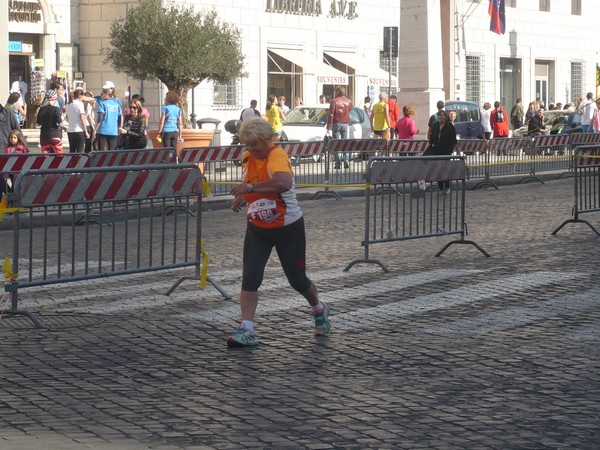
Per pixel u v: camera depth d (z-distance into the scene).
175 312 12.22
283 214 10.47
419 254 16.92
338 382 9.09
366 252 15.55
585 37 75.56
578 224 20.92
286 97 53.66
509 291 13.44
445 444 7.36
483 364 9.70
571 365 9.62
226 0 49.88
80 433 7.60
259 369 9.55
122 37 39.91
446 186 18.47
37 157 21.61
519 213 23.53
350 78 57.06
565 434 7.58
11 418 7.98
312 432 7.64
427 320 11.72
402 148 31.03
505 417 8.01
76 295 13.29
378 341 10.69
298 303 12.73
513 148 34.59
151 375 9.32
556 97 72.75
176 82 40.19
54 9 45.47
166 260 15.31
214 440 7.45
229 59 40.06
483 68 65.81
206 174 26.80
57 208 12.35
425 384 9.00
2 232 20.50
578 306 12.42
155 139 31.23
